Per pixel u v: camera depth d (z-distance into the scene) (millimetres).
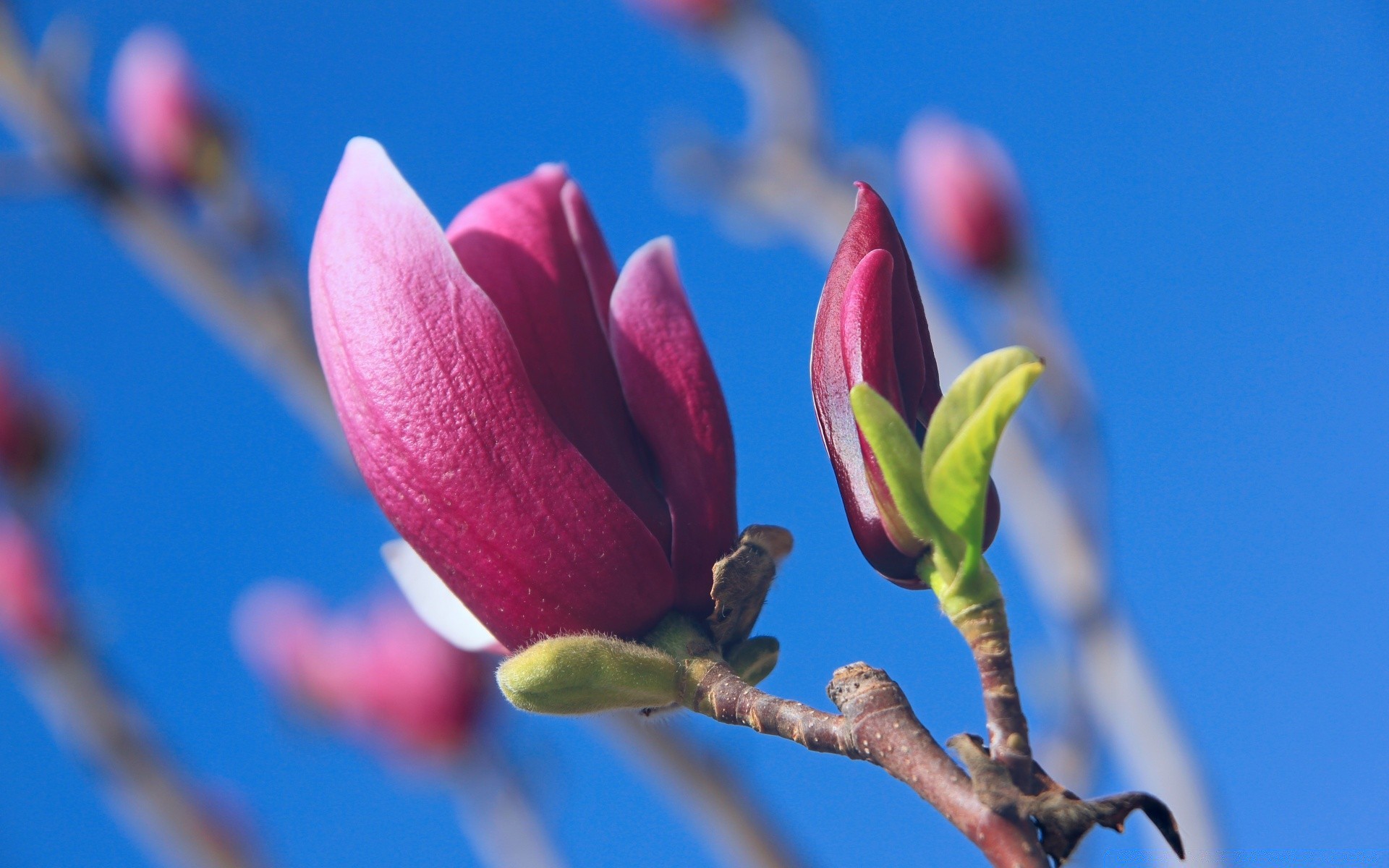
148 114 1185
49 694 1312
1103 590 1188
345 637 1277
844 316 634
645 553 649
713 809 1094
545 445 649
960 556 622
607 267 673
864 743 617
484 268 662
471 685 1244
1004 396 612
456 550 649
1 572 1288
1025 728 614
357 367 651
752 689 636
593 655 637
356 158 658
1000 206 1240
